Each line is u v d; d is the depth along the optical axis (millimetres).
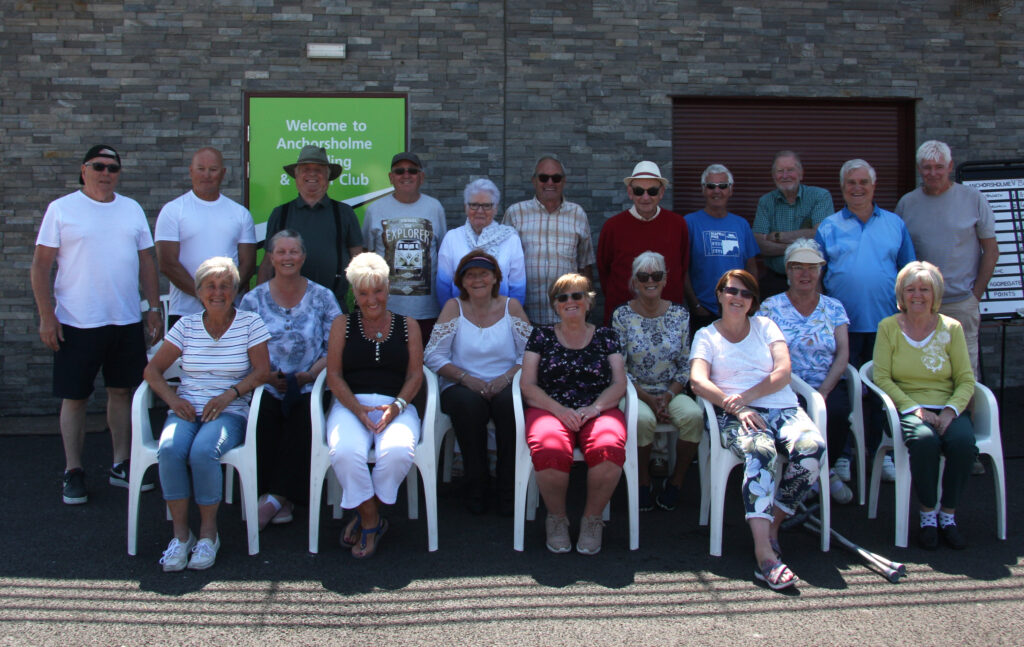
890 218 4629
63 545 3551
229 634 2773
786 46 6023
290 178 5766
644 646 2703
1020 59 6211
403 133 5809
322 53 5695
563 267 4898
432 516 3539
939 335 3893
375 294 3668
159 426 5555
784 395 3756
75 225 4098
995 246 4730
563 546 3523
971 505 4148
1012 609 2971
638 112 5949
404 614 2934
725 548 3602
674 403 3984
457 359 4215
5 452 4984
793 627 2838
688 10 5945
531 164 5898
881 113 6234
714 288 5062
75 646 2684
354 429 3529
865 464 4523
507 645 2707
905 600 3057
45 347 5738
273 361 3984
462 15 5805
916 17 6105
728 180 5055
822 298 4266
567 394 3822
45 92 5629
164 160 5699
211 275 3527
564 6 5867
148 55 5660
